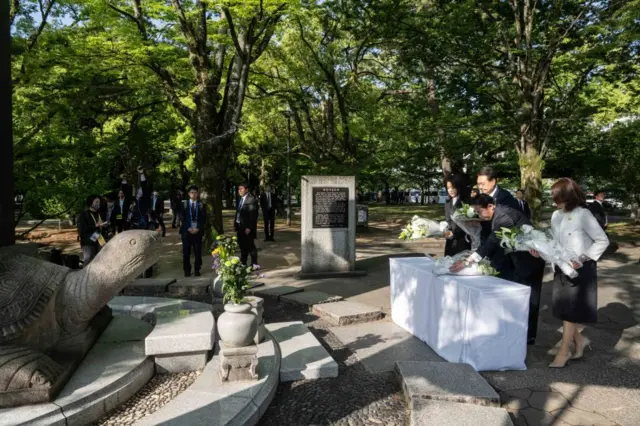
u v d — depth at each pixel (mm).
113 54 10586
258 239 15109
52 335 3621
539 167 12906
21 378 3016
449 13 12742
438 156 15773
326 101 18078
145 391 3656
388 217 23797
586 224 4109
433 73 14062
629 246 12039
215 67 12016
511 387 3822
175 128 17891
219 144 11711
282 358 4293
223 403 3270
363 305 6324
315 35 16578
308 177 8758
